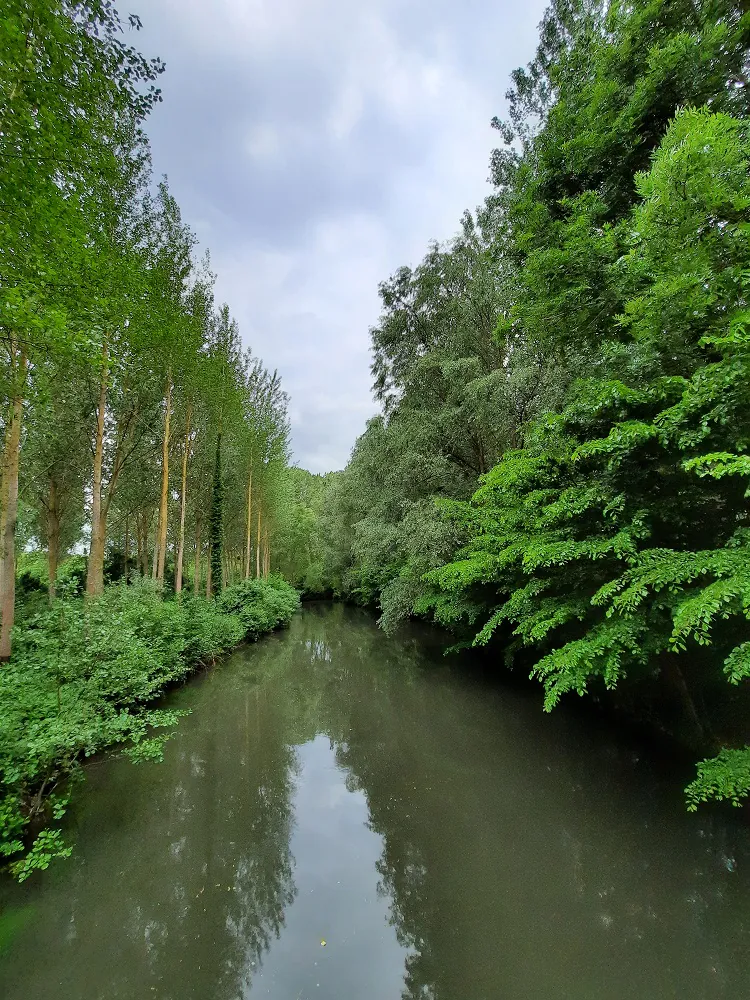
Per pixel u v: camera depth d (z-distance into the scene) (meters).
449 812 5.35
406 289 14.06
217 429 19.42
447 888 4.05
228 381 19.09
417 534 10.77
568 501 4.98
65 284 4.63
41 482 13.80
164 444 13.90
